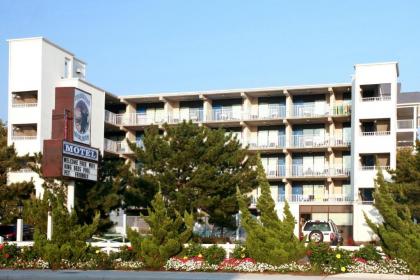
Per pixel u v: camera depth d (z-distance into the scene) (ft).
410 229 75.41
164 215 80.38
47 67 183.32
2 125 193.26
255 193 196.13
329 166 202.18
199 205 122.42
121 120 219.41
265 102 213.46
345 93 206.08
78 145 90.53
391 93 176.65
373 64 178.19
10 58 183.32
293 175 202.18
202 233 155.43
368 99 179.83
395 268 72.95
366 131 181.68
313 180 206.08
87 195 110.11
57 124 92.07
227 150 131.34
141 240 80.69
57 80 187.52
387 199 78.07
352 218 179.83
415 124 218.38
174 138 128.98
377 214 170.91
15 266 79.97
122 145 217.77
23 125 183.42
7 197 131.75
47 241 80.74
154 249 78.13
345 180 203.82
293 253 74.95
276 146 204.95
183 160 125.39
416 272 72.13
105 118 211.61
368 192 176.35
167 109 216.33
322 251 75.36
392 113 176.24
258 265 75.15
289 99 205.36
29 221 91.71
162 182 125.39
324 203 184.34
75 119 123.13
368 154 177.68
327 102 206.08
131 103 221.46
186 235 80.79
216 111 214.28
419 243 72.18
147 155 128.98
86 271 75.66
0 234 143.02
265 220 79.05
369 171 175.94
